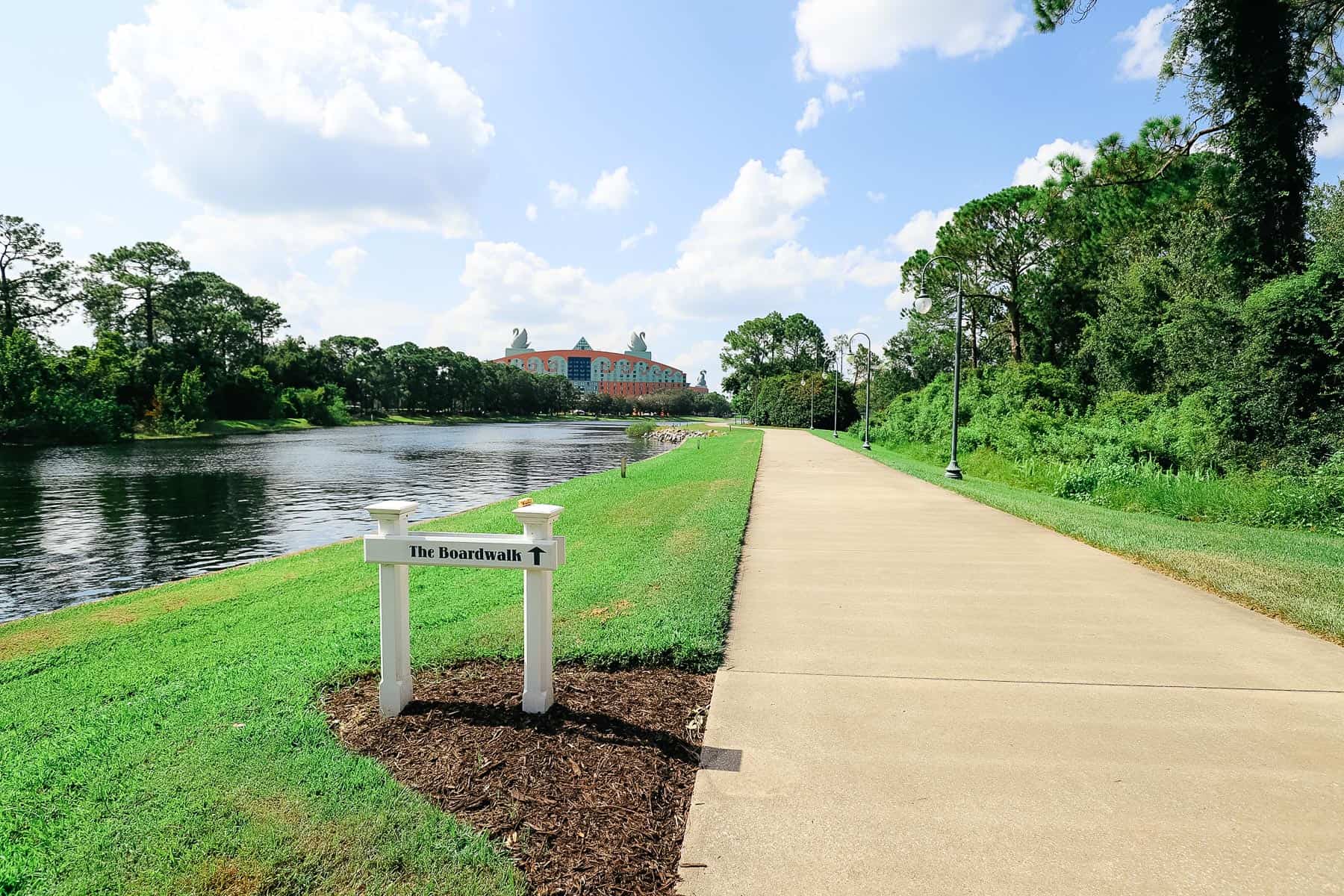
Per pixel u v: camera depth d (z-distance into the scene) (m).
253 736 3.90
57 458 36.81
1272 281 16.53
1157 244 26.98
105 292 68.12
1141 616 6.16
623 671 4.86
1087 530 10.09
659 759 3.60
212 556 12.89
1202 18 17.00
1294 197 17.72
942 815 3.13
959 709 4.25
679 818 3.12
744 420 105.44
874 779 3.44
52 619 7.55
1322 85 16.95
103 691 5.12
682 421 139.50
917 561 8.42
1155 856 2.83
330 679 4.72
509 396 134.38
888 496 15.04
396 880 2.70
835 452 30.83
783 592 6.98
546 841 2.94
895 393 62.81
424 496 22.64
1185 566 7.72
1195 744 3.79
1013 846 2.90
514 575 8.22
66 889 2.70
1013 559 8.55
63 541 14.39
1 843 3.03
